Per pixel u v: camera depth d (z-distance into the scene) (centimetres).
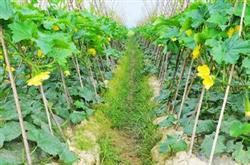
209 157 346
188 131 397
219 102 439
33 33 309
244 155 339
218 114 418
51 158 343
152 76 930
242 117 396
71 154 345
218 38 339
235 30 332
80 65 673
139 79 954
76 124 466
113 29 1080
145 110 632
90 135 468
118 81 881
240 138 358
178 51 555
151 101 672
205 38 345
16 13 314
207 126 386
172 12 947
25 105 385
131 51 1750
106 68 959
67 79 584
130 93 815
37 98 446
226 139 360
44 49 309
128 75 1022
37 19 361
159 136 489
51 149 330
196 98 519
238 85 335
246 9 320
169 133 459
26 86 468
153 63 1148
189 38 379
